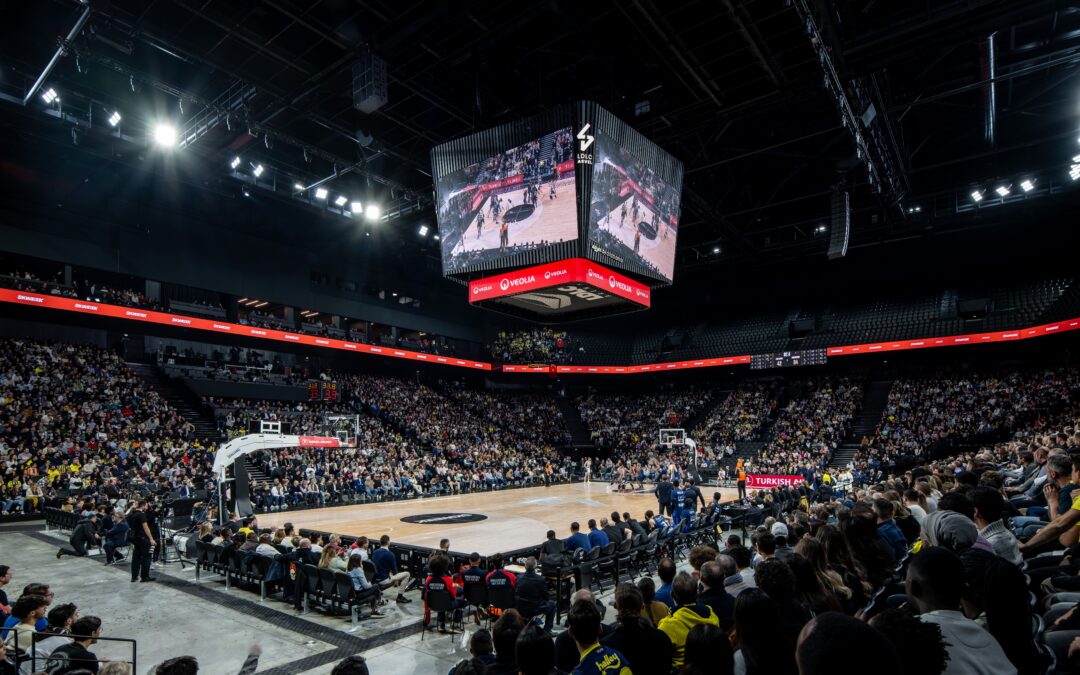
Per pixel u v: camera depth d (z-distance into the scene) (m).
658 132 23.19
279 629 9.41
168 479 23.08
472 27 17.97
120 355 33.03
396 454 32.81
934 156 28.28
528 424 47.03
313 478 25.95
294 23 17.69
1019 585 2.81
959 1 16.16
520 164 17.89
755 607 2.70
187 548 13.37
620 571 12.16
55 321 29.30
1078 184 28.73
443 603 9.12
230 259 34.59
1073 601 3.85
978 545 3.81
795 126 25.14
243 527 12.99
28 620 5.90
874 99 21.42
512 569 10.48
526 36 19.06
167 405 28.94
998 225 36.44
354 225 34.25
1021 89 22.39
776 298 48.34
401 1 16.28
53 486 21.23
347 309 41.06
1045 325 31.08
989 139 24.56
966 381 35.75
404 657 8.23
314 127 25.16
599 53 18.66
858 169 28.70
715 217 32.06
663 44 17.92
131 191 30.28
